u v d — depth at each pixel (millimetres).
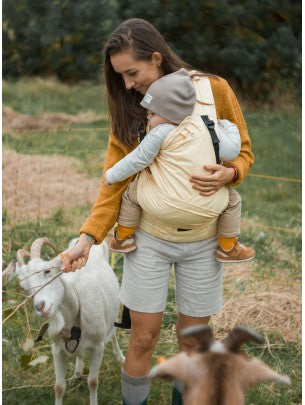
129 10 14281
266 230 7508
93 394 4461
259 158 10727
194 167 3525
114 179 3637
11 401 4598
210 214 3609
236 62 14234
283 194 9047
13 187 8070
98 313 4301
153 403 4598
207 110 3590
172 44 14180
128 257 3877
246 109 14148
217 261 3863
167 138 3510
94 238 3807
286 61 14492
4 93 13945
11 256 6324
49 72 15180
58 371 4371
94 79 14977
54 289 3980
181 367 2783
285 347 5320
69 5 14562
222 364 2729
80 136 11156
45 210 7613
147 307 3842
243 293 5957
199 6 14055
